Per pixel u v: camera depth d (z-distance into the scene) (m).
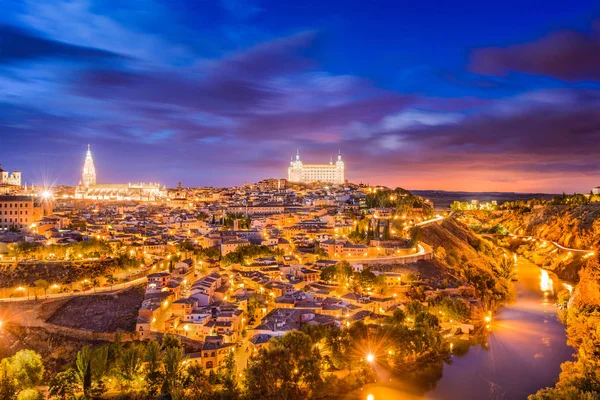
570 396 167.38
